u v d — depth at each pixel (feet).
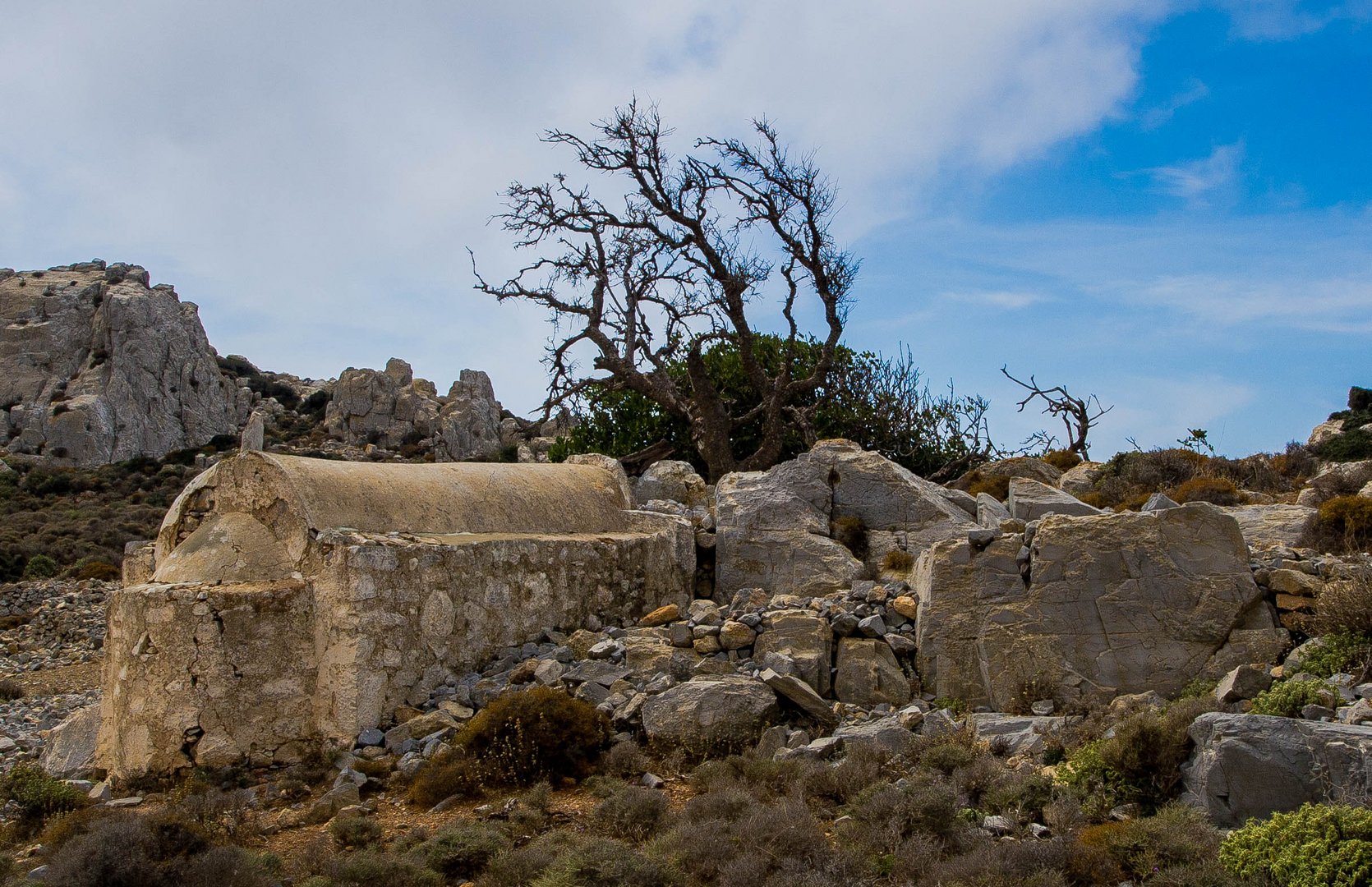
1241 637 34.24
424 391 270.87
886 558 48.47
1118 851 22.18
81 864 22.82
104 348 247.29
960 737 30.78
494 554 40.14
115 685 35.76
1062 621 35.65
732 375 83.05
